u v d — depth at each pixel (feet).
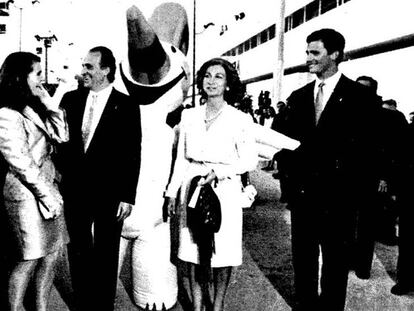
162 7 13.84
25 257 8.29
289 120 10.31
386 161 12.25
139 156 9.40
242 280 13.15
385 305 11.82
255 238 17.60
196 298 9.83
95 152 9.23
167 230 10.57
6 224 8.38
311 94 10.14
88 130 9.37
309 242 10.32
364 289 12.87
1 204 8.41
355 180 9.89
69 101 9.55
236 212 9.42
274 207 23.21
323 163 9.87
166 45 11.30
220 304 9.84
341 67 61.00
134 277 10.77
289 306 11.48
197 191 8.98
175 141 10.79
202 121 9.36
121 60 10.67
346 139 9.75
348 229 9.98
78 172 9.32
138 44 9.86
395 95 46.42
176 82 10.70
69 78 10.31
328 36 9.65
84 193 9.36
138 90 10.46
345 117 9.69
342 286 10.10
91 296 9.82
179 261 11.88
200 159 9.26
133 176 9.33
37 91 8.22
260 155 10.23
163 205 10.37
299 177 10.16
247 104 44.37
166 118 10.76
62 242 9.20
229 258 9.36
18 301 8.72
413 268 12.40
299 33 75.66
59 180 9.42
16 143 7.85
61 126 8.62
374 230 13.46
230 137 9.20
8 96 7.98
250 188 9.75
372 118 9.73
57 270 13.02
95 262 9.64
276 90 58.44
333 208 9.92
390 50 47.55
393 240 17.12
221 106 9.35
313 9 71.10
